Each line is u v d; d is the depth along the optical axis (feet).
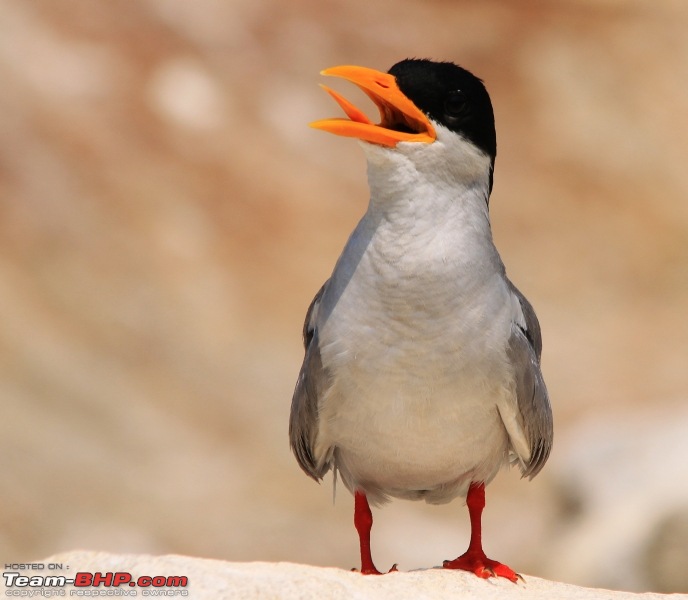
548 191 82.28
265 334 66.85
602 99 88.58
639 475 49.67
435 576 24.16
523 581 24.99
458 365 24.21
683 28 95.04
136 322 64.18
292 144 78.69
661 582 45.47
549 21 92.38
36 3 79.10
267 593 21.43
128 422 58.29
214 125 77.51
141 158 73.82
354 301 24.34
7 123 71.61
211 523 54.24
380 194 24.34
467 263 24.12
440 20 89.86
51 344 60.59
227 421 61.05
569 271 77.41
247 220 73.20
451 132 24.30
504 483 60.95
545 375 69.56
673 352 71.77
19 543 50.55
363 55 85.15
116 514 53.26
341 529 55.98
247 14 84.89
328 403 25.13
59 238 67.36
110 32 79.61
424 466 25.52
